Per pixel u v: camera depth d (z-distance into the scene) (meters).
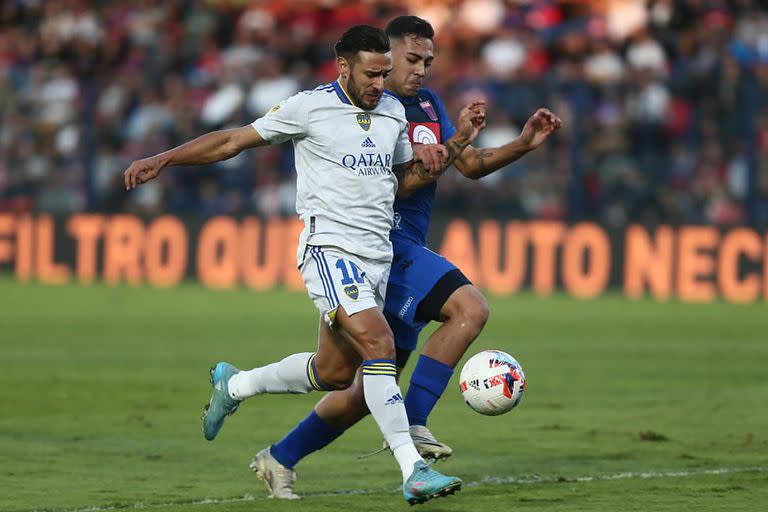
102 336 45.91
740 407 29.38
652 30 76.62
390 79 20.67
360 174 18.44
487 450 23.36
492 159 20.66
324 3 83.56
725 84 65.81
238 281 69.12
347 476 20.89
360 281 18.11
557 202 65.50
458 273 19.66
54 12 85.81
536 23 79.69
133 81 76.12
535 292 64.94
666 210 64.69
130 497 18.84
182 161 18.55
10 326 49.28
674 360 39.75
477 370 18.83
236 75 73.94
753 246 62.38
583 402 30.27
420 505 18.20
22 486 19.69
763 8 77.94
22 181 73.31
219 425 20.09
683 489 19.36
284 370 19.02
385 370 17.55
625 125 66.12
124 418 27.39
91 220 71.75
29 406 29.11
